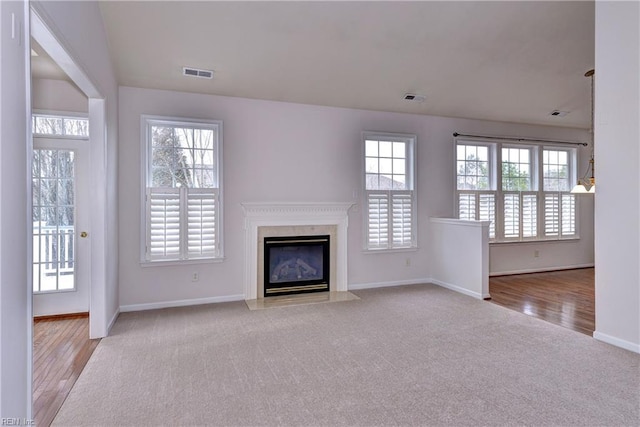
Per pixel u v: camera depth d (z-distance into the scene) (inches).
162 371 103.7
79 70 102.9
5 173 58.7
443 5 134.0
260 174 181.8
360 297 183.8
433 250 217.0
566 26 149.5
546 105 216.7
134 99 161.3
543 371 102.7
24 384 65.2
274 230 184.1
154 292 164.6
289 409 84.4
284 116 186.2
